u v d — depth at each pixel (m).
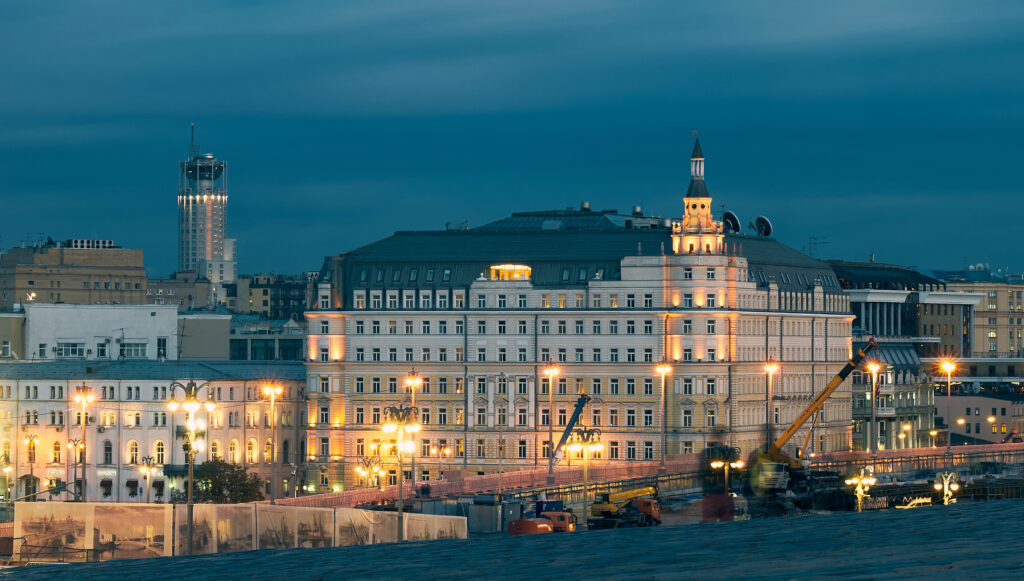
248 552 159.00
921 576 105.25
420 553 141.75
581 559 128.00
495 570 123.31
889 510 161.88
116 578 133.62
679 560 122.88
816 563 115.69
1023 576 103.19
